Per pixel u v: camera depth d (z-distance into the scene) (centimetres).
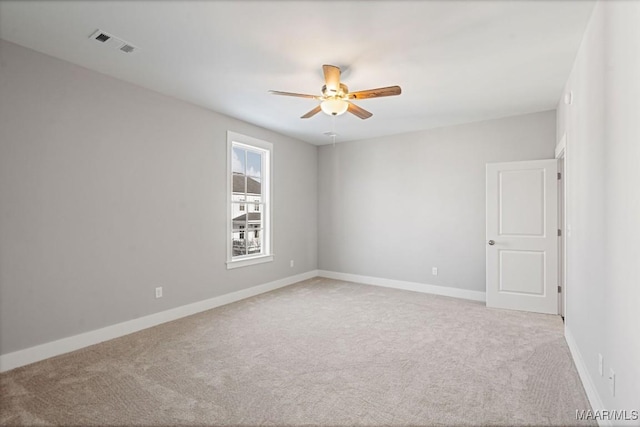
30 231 268
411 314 398
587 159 238
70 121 292
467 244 480
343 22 229
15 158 260
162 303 368
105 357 279
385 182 554
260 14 219
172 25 233
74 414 200
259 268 503
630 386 152
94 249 309
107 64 295
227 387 231
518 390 227
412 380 240
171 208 377
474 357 279
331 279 606
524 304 414
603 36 197
